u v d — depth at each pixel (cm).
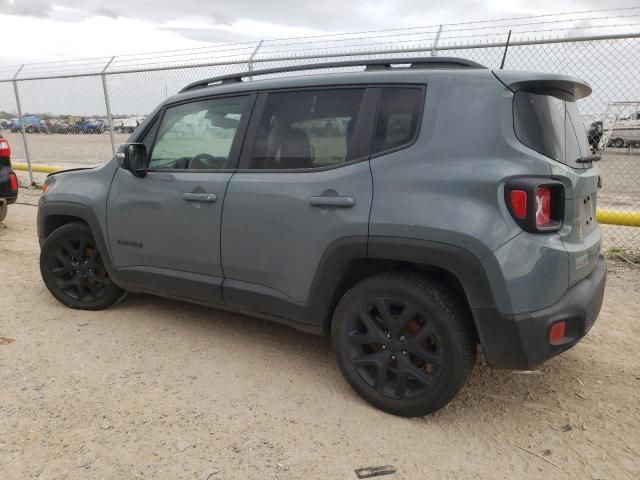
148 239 362
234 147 329
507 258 240
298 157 304
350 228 274
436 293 258
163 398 292
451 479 234
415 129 270
